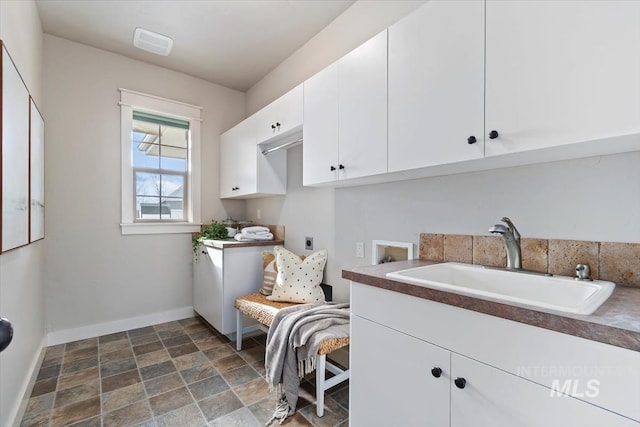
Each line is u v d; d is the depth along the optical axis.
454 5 1.15
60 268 2.53
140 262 2.93
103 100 2.73
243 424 1.52
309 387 1.87
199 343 2.51
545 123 0.92
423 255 1.65
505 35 1.00
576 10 0.86
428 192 1.63
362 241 2.02
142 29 2.39
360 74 1.55
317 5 2.09
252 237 2.69
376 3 1.91
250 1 2.05
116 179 2.80
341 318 1.80
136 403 1.69
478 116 1.08
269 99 3.11
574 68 0.86
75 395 1.77
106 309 2.74
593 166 1.10
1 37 1.29
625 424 0.63
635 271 1.01
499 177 1.36
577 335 0.69
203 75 3.19
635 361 0.62
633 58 0.77
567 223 1.16
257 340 2.58
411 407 1.05
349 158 1.62
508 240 1.25
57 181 2.52
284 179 2.75
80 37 2.52
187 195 3.26
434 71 1.21
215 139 3.39
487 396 0.85
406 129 1.32
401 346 1.08
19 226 1.44
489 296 0.86
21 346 1.61
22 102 1.52
